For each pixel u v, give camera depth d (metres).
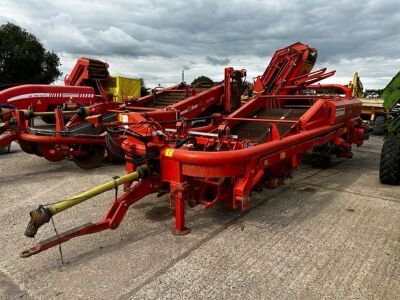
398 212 4.07
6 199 4.41
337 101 5.54
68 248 3.10
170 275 2.68
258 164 3.39
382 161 5.14
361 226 3.64
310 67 7.52
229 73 7.38
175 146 3.41
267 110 6.27
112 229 3.13
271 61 7.20
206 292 2.47
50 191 4.75
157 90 8.02
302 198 4.56
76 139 5.53
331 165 6.75
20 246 3.16
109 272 2.72
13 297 2.42
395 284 2.58
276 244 3.21
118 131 3.53
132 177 3.26
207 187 3.61
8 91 7.88
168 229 3.51
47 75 30.23
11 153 7.36
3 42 27.77
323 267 2.81
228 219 3.79
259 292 2.48
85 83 10.82
